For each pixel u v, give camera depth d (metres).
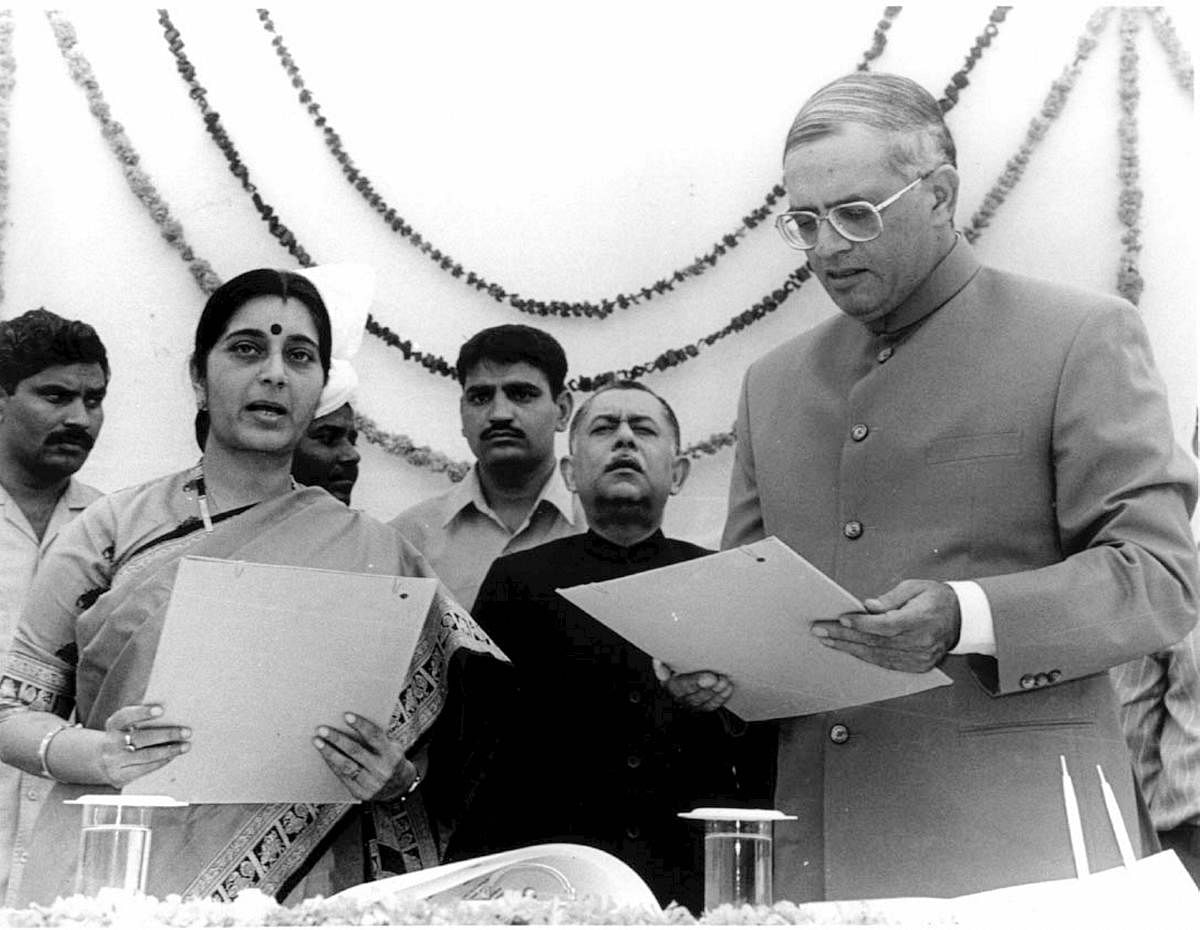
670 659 2.96
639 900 2.33
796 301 4.05
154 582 3.22
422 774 3.34
